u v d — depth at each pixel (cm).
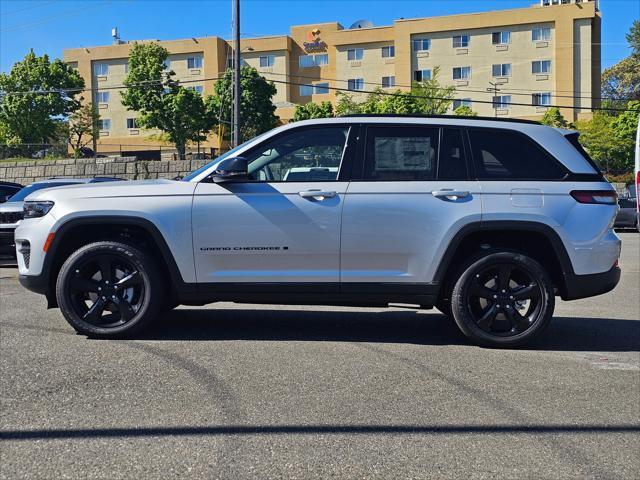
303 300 559
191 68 6125
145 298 561
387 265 549
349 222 541
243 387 448
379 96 5319
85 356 516
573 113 5475
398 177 550
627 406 429
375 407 415
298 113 4984
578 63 5438
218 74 5972
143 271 557
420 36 5678
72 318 564
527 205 543
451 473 326
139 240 578
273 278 549
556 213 544
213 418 392
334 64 6031
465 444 362
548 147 563
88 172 2795
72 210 553
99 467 326
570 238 545
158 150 5966
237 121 2609
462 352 552
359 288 550
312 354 535
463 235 541
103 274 562
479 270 550
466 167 553
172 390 439
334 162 556
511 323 560
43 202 571
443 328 648
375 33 5872
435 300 550
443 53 5641
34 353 524
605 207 557
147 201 550
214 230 545
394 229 541
